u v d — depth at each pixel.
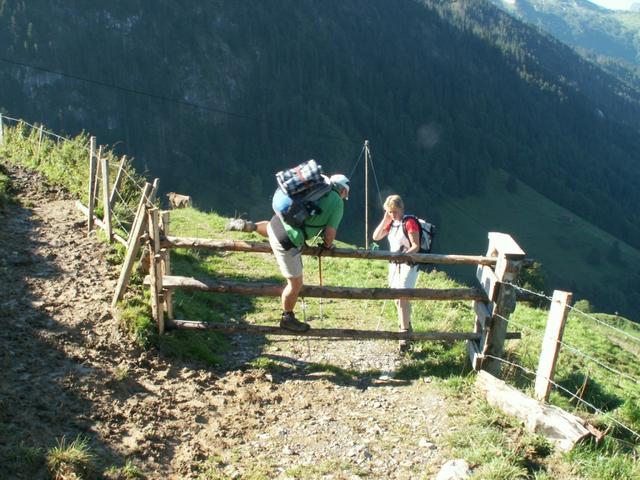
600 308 137.62
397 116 199.12
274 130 177.62
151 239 6.93
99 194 11.30
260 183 154.62
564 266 153.75
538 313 14.02
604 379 9.34
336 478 5.16
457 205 175.12
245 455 5.46
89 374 6.06
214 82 185.00
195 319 8.04
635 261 165.38
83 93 163.00
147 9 183.00
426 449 5.60
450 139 196.12
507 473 5.06
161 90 176.25
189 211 17.86
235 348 7.75
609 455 5.52
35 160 14.47
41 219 10.45
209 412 6.06
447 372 7.23
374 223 151.12
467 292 7.23
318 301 10.13
